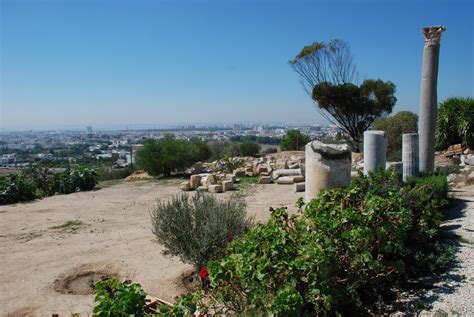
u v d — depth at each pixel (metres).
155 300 5.05
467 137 16.75
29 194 14.26
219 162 21.50
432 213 6.33
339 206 5.06
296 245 4.05
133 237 8.73
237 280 3.81
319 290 3.71
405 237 5.32
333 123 28.77
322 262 3.74
